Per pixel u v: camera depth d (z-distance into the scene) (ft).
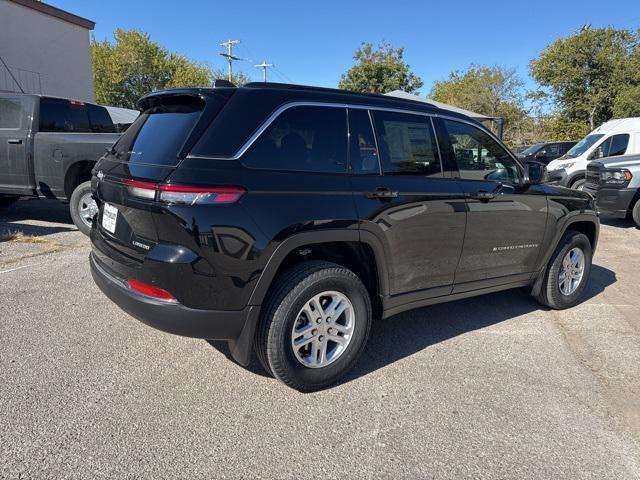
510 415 9.50
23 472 7.36
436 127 12.05
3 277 16.43
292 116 9.70
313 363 9.91
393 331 13.46
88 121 25.59
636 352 12.57
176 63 132.77
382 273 10.71
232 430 8.67
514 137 127.95
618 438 8.89
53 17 52.65
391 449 8.36
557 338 13.29
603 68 89.86
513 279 13.98
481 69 127.54
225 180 8.57
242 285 8.79
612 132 38.40
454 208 11.73
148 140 9.86
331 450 8.26
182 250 8.39
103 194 10.26
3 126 22.52
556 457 8.29
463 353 12.17
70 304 14.19
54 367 10.57
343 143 10.28
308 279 9.46
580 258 15.80
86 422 8.68
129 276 9.09
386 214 10.40
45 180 22.00
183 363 11.00
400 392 10.21
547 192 14.28
